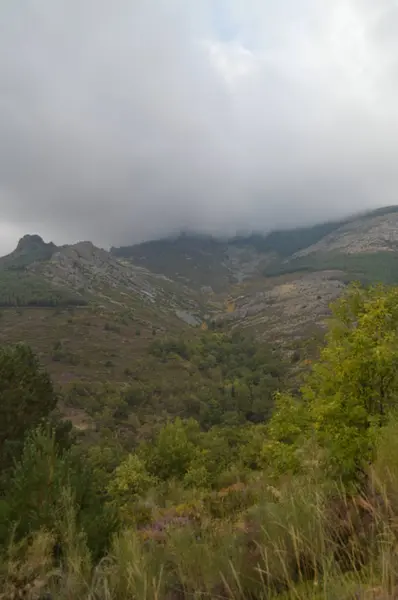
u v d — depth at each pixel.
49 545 3.82
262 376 162.25
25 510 4.64
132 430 105.38
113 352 184.50
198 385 151.75
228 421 118.56
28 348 25.97
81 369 158.12
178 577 3.28
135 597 2.91
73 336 199.50
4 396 20.69
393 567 2.33
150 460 28.36
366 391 7.22
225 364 186.62
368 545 2.85
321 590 2.61
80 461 5.70
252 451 25.25
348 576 2.60
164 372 167.75
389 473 3.35
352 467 4.73
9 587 3.33
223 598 2.89
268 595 2.73
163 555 3.68
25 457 5.22
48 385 24.77
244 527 4.22
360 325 7.84
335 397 7.10
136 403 130.75
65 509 4.40
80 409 119.25
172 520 7.04
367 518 3.27
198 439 38.31
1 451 17.98
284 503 3.69
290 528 3.13
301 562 3.13
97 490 5.61
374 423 6.21
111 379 152.75
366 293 8.62
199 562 3.25
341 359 7.57
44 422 21.27
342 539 3.20
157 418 119.44
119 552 3.58
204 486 21.89
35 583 3.34
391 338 7.16
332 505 3.66
